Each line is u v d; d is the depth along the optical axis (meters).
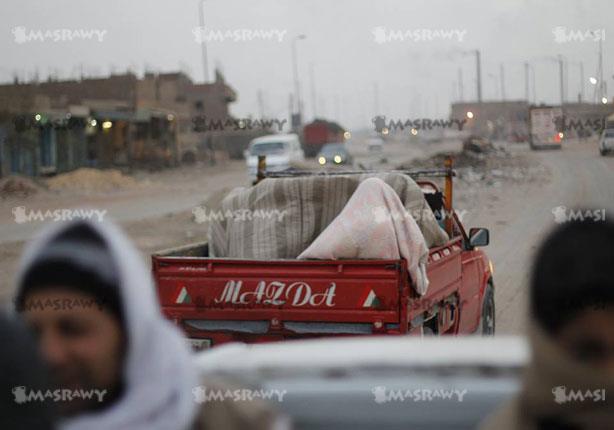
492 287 12.91
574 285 2.38
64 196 42.50
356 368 3.20
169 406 2.50
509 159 58.72
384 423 3.08
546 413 2.48
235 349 3.50
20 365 2.08
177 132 69.69
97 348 2.43
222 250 10.36
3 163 48.41
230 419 2.86
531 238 23.97
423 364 3.19
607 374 2.41
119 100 63.53
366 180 9.39
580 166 52.22
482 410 3.05
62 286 2.40
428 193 11.64
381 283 8.95
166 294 9.55
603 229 2.39
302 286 9.18
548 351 2.45
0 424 2.06
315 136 75.56
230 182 52.53
